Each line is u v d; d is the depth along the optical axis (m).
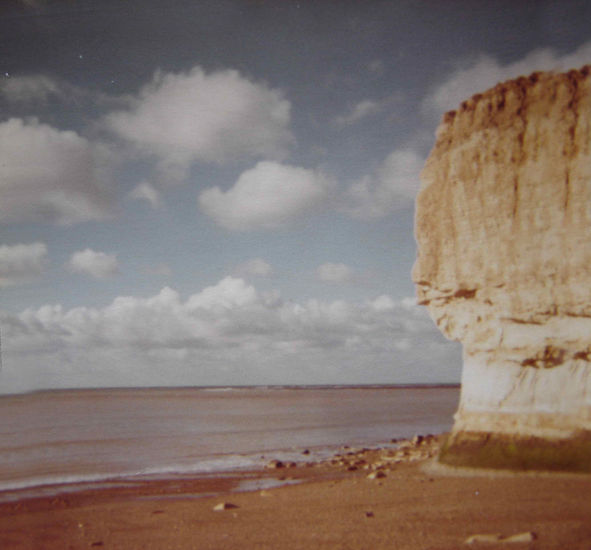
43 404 97.81
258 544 9.67
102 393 199.88
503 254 15.02
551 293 14.32
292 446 31.83
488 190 15.31
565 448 13.70
